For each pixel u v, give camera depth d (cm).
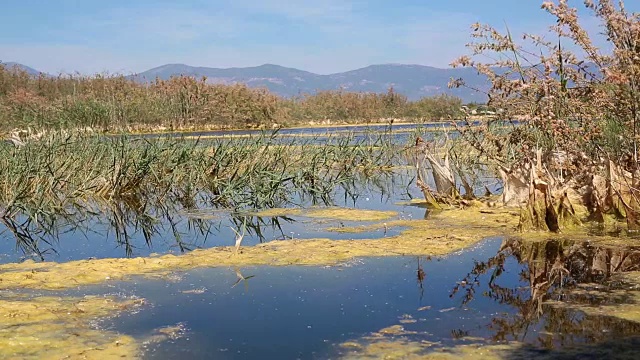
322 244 736
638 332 438
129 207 1115
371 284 579
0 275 612
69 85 3541
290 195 1225
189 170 1309
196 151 1455
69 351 423
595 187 816
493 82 952
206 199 1159
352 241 750
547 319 473
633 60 826
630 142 857
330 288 568
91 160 1312
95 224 960
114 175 1230
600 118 891
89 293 559
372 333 454
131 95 3238
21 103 2817
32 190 1116
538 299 523
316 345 432
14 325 471
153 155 1288
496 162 1158
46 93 3484
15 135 1558
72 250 779
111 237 861
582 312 486
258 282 591
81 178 1233
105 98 3066
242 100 3512
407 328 462
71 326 472
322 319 487
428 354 412
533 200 777
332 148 1545
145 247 791
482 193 1177
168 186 1216
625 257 647
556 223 766
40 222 977
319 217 957
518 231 778
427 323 473
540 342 426
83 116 2431
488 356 405
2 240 845
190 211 1066
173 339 447
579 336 434
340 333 455
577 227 787
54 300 535
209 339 447
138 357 415
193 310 512
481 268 627
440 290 557
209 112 3322
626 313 479
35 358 410
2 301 526
